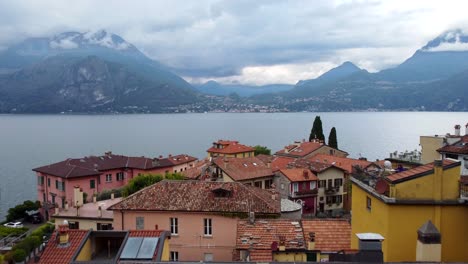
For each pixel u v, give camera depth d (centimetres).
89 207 6284
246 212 4509
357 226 3120
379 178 2747
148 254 2486
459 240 2516
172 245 4594
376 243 2197
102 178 10600
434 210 2514
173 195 4800
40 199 10281
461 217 2517
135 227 4691
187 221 4600
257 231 3872
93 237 2834
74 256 2566
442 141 5631
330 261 2217
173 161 12488
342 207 8794
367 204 2933
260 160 9450
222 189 4756
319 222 3941
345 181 8819
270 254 3566
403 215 2525
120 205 4731
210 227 4584
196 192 4828
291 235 3772
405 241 2519
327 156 10144
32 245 3064
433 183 2520
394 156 7044
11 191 13188
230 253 4497
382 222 2609
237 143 13488
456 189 2527
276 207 4659
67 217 5769
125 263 2278
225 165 8550
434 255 2188
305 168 8719
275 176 8538
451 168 2531
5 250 3919
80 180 9750
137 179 8000
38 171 10175
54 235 2791
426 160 5962
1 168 17325
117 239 2844
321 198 8575
